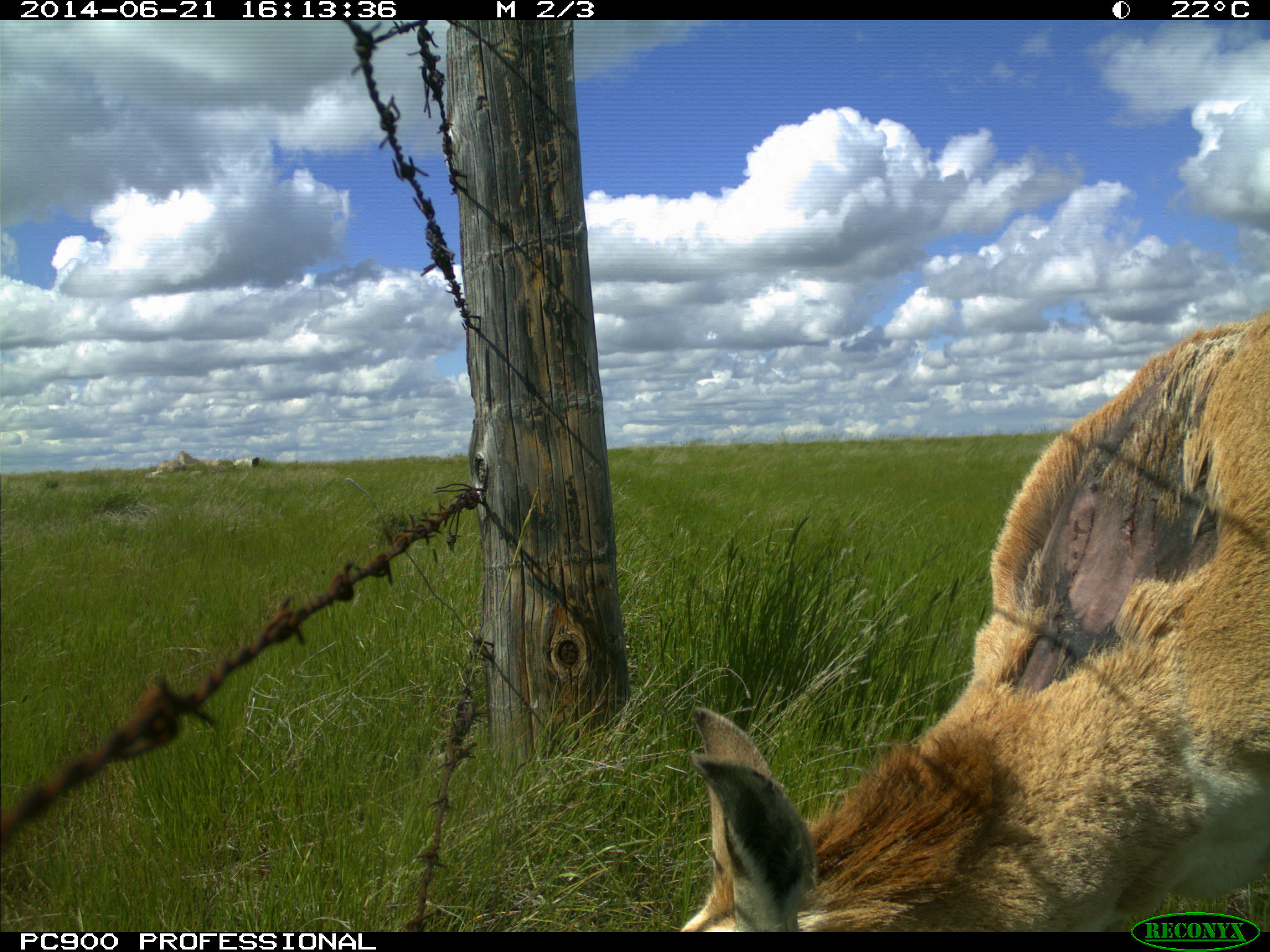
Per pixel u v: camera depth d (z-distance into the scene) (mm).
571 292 983
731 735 676
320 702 1159
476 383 1004
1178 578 834
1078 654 837
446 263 967
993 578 961
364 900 859
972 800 729
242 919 865
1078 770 766
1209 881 833
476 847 891
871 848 700
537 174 967
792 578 1302
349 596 663
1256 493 797
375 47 812
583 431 996
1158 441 888
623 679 1040
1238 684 780
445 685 1212
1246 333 870
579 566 1003
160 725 430
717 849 663
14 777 1077
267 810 990
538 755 979
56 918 878
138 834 983
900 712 1171
